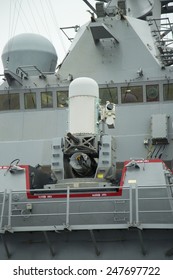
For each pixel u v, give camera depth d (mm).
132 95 18562
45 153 18562
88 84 13609
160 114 18047
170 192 12453
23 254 12523
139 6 21750
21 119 19047
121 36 19047
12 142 18859
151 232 12086
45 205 12477
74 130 13367
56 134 18688
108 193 12250
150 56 18781
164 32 22031
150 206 12078
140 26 19578
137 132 18203
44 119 18906
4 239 12414
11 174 12984
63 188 12633
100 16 19688
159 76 18516
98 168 13023
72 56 19219
